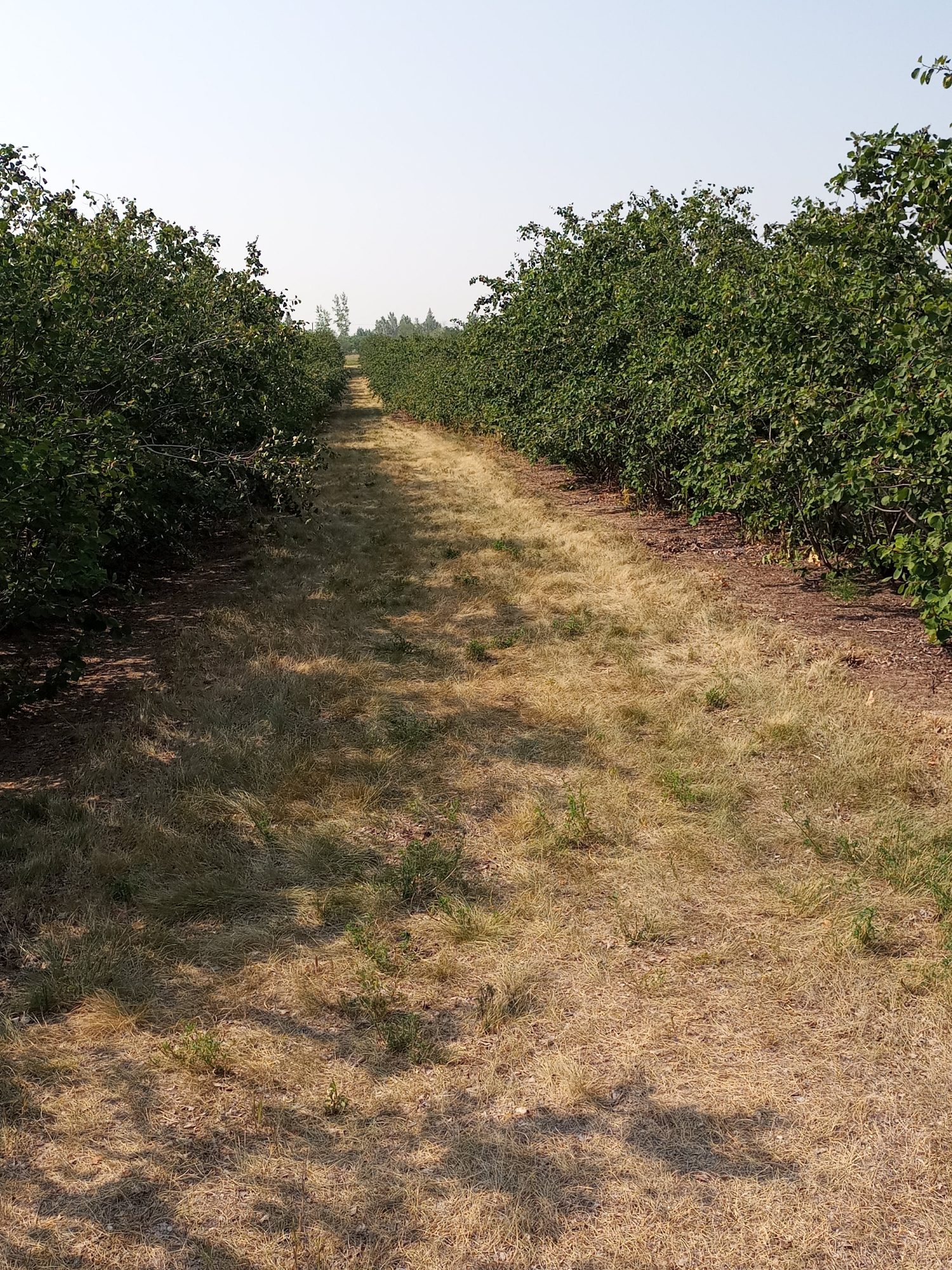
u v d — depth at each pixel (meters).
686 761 5.32
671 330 12.06
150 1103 2.90
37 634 8.00
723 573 10.08
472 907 3.98
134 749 5.57
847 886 4.02
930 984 3.38
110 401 8.47
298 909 3.98
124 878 4.21
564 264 15.56
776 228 12.72
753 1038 3.16
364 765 5.35
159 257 10.98
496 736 5.80
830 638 7.53
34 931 3.83
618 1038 3.18
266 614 8.59
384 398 44.34
